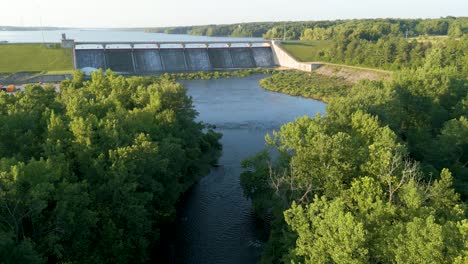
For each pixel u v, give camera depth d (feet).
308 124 189.26
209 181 250.37
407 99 276.41
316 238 117.91
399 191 135.03
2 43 634.02
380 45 639.76
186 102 267.39
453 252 93.56
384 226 110.42
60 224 129.59
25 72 537.65
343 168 152.15
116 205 148.56
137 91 269.64
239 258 175.42
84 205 134.92
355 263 100.68
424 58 565.12
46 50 626.23
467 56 479.00
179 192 212.64
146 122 214.07
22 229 128.26
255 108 447.01
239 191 237.66
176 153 198.70
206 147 296.10
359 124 195.62
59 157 145.69
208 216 209.15
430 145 217.97
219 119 400.47
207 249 181.68
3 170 127.03
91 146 162.91
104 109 218.59
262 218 205.16
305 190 156.66
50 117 190.39
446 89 298.76
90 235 142.00
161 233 192.54
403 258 97.71
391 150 158.30
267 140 189.06
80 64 621.31
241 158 291.58
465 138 213.05
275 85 563.89
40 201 120.16
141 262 154.10
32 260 111.65
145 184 168.35
